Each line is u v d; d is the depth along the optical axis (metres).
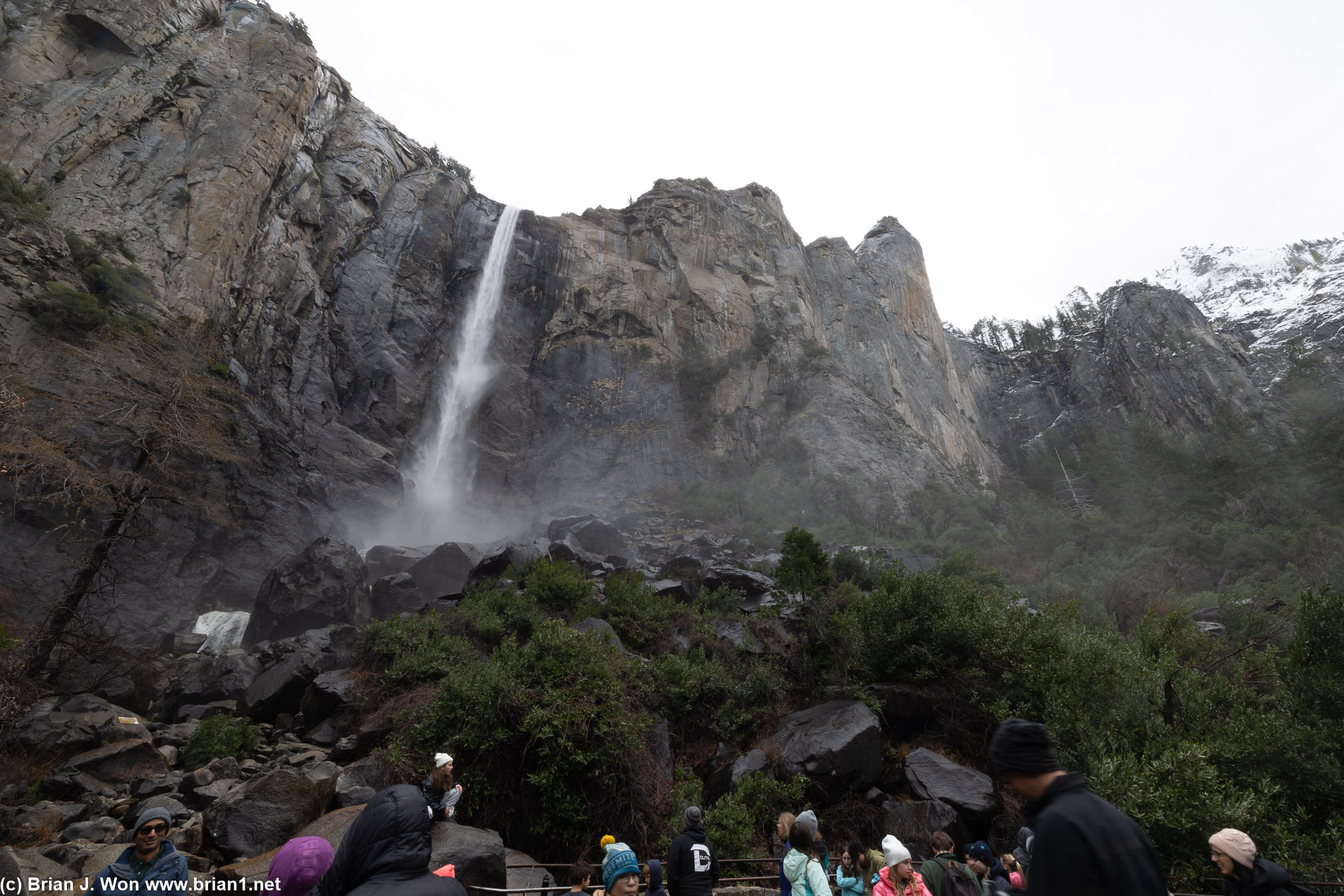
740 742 13.02
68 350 20.55
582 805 9.77
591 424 59.50
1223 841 3.92
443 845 6.53
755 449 59.56
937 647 13.09
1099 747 9.98
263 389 37.41
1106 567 39.91
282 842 7.76
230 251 38.28
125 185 35.53
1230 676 13.21
